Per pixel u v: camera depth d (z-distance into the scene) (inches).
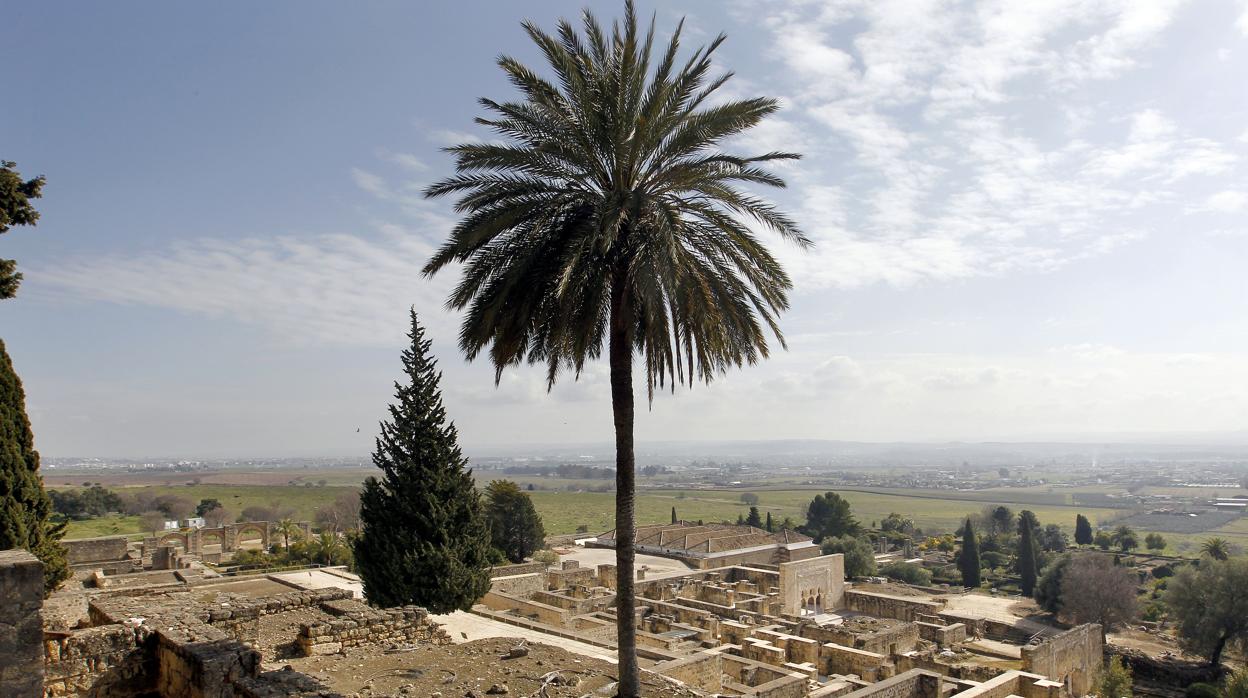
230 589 1508.4
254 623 839.1
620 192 704.4
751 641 1488.7
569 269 637.3
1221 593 2402.8
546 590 1991.9
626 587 723.4
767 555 3102.9
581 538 3823.8
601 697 732.0
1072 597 2753.4
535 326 767.1
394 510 1282.0
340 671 780.6
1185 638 2517.2
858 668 1518.2
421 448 1296.8
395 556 1235.2
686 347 746.2
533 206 732.0
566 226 736.3
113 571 1718.8
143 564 1905.8
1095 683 1929.1
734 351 776.3
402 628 920.9
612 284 742.5
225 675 613.3
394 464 1291.8
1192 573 2596.0
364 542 1282.0
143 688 688.4
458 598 1250.0
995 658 1955.0
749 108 729.0
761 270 773.9
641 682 820.0
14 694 477.7
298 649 850.8
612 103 724.7
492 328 740.7
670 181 738.8
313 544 2871.6
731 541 3070.9
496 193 744.3
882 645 1750.7
